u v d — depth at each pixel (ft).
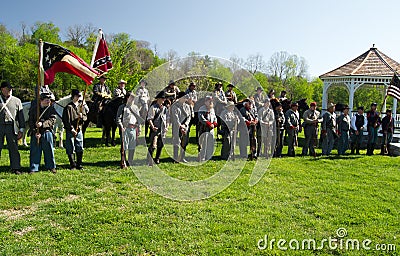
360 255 13.70
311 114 36.14
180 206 18.69
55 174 24.62
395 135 46.68
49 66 25.32
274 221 16.89
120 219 16.69
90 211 17.60
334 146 43.78
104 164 28.45
